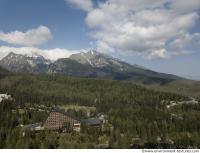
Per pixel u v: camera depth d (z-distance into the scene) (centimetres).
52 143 16738
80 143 17325
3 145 15888
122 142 18050
